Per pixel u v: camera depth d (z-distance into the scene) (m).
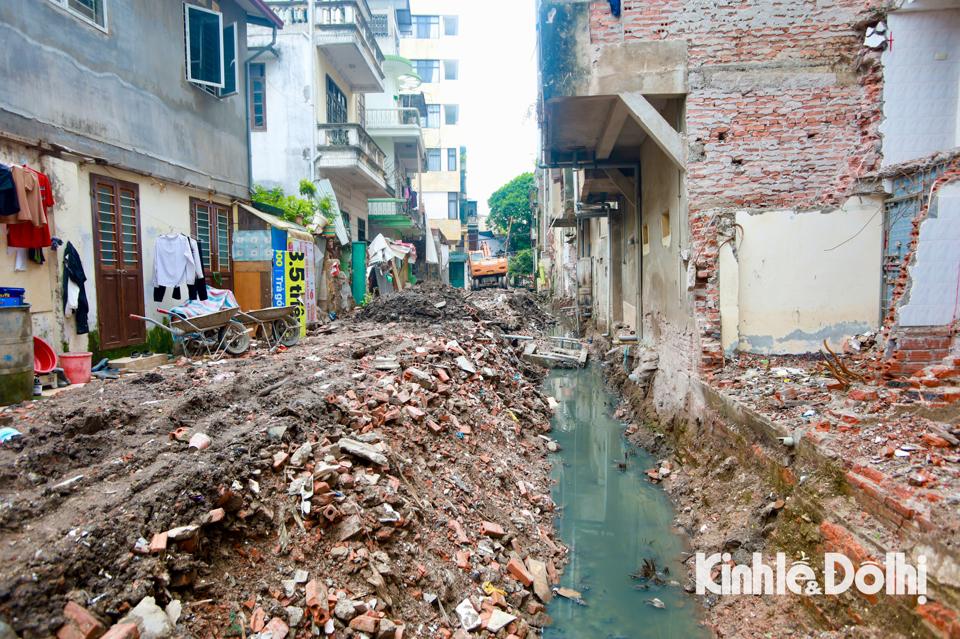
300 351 10.38
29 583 3.01
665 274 10.32
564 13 8.43
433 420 7.23
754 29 8.29
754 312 8.34
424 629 4.17
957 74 7.95
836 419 5.52
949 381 5.49
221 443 4.91
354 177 20.78
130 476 4.27
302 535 4.27
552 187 26.50
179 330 9.34
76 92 8.48
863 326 8.25
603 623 5.05
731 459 6.63
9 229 7.11
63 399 6.24
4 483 4.04
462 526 5.52
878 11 7.99
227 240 13.30
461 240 52.84
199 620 3.39
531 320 26.11
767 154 8.35
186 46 11.48
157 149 10.53
